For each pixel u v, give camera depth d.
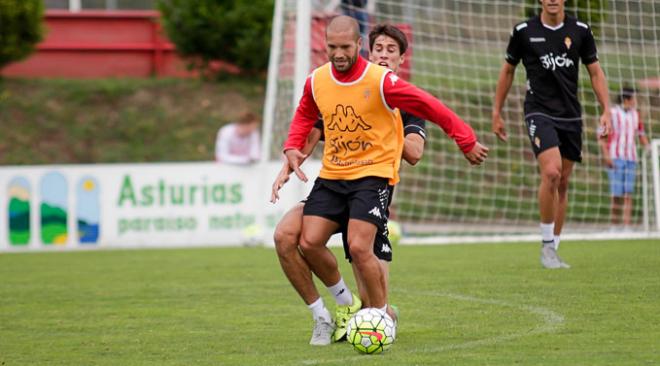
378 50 19.75
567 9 37.38
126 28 72.81
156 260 35.75
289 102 43.53
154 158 63.22
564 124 26.66
